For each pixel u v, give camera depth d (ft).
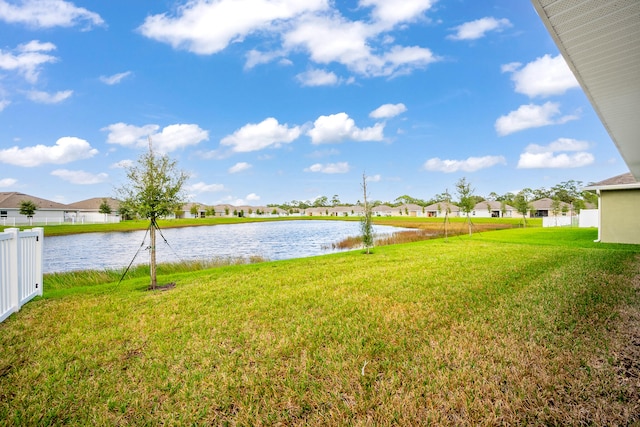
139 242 92.99
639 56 13.64
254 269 32.86
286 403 8.39
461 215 261.85
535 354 10.61
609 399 8.01
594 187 49.70
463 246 50.03
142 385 9.60
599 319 13.87
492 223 150.51
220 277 28.68
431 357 10.68
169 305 19.03
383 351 11.35
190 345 12.59
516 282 22.13
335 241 90.07
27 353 12.15
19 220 157.48
